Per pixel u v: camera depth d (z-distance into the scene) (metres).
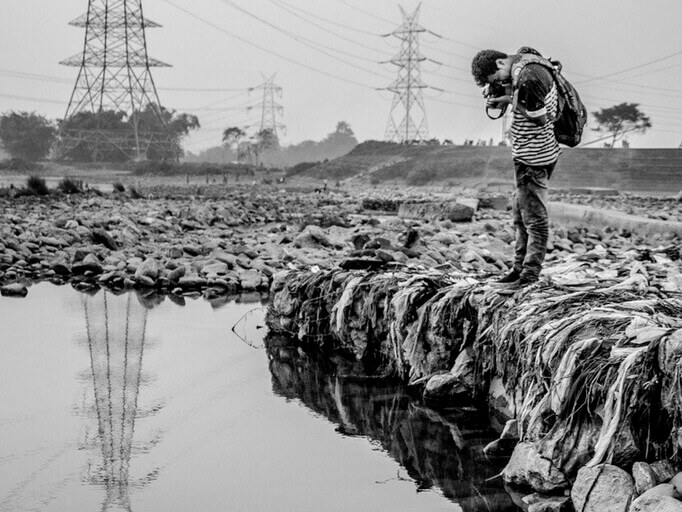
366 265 9.45
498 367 6.16
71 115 122.69
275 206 31.17
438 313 7.11
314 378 7.77
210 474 5.44
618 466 4.36
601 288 6.73
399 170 95.19
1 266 14.52
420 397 7.09
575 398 4.75
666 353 4.36
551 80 6.16
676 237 19.53
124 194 36.19
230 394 7.25
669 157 82.75
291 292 9.58
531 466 4.84
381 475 5.43
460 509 4.84
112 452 5.82
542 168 6.46
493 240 16.03
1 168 101.38
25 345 8.98
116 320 10.42
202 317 10.68
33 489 5.16
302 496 5.05
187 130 162.00
